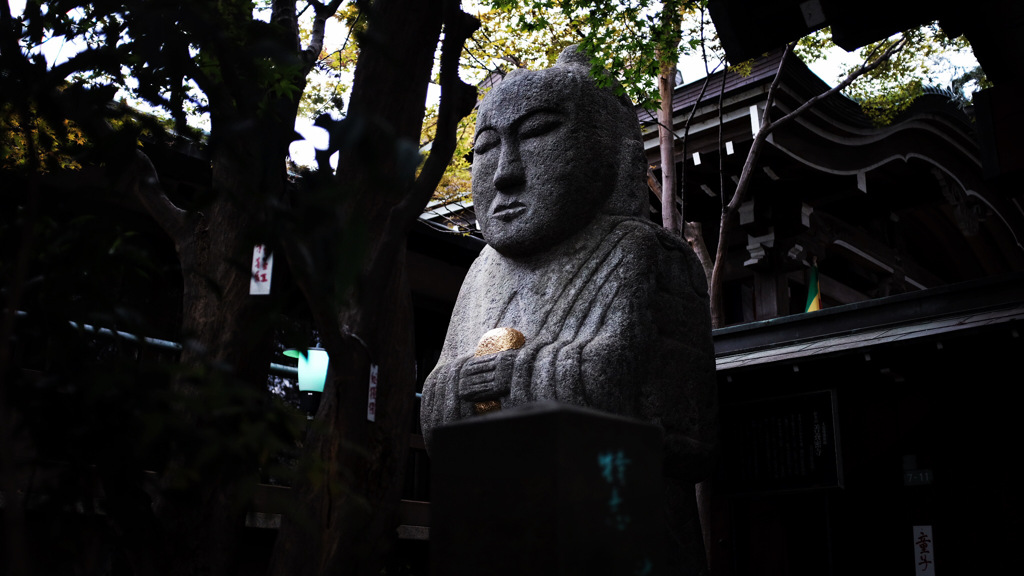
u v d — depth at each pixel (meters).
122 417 1.89
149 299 2.37
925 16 7.09
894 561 8.26
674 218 9.95
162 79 2.52
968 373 7.98
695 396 5.44
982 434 8.01
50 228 2.04
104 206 2.19
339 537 3.01
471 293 6.07
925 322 8.38
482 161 5.96
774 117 12.58
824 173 13.84
